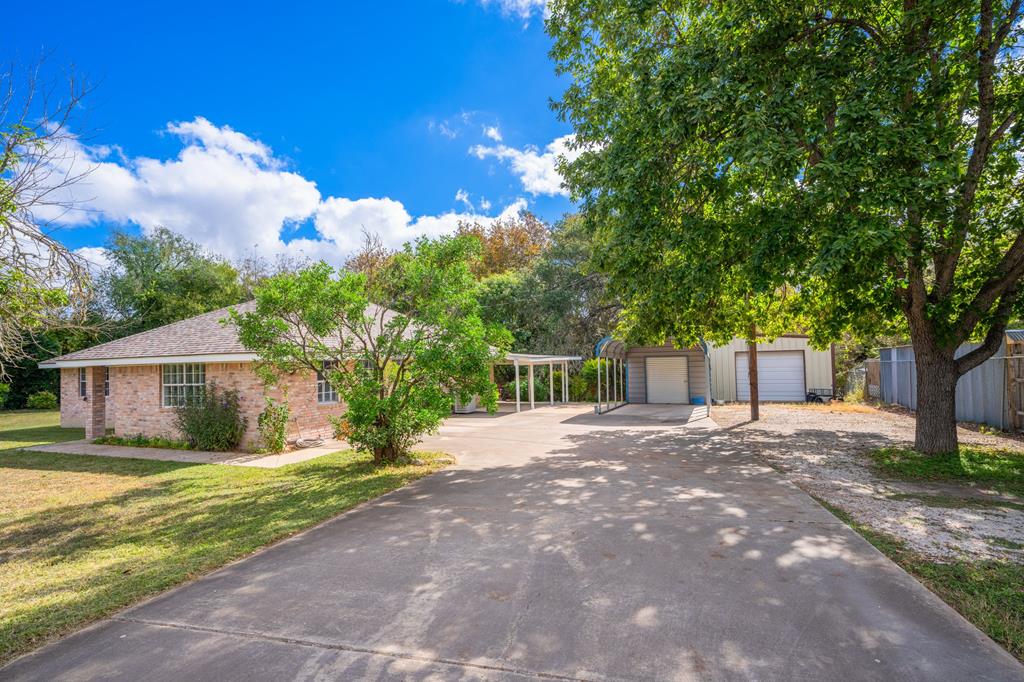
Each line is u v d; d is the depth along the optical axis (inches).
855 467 333.1
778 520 218.7
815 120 281.0
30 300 264.1
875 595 145.6
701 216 328.2
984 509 235.3
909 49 281.7
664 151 300.7
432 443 473.7
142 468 400.2
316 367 373.1
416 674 111.3
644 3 319.3
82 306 277.9
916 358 355.9
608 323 1099.3
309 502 274.1
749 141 253.1
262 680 110.3
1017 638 121.6
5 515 273.6
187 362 483.8
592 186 346.9
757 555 177.6
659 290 350.9
